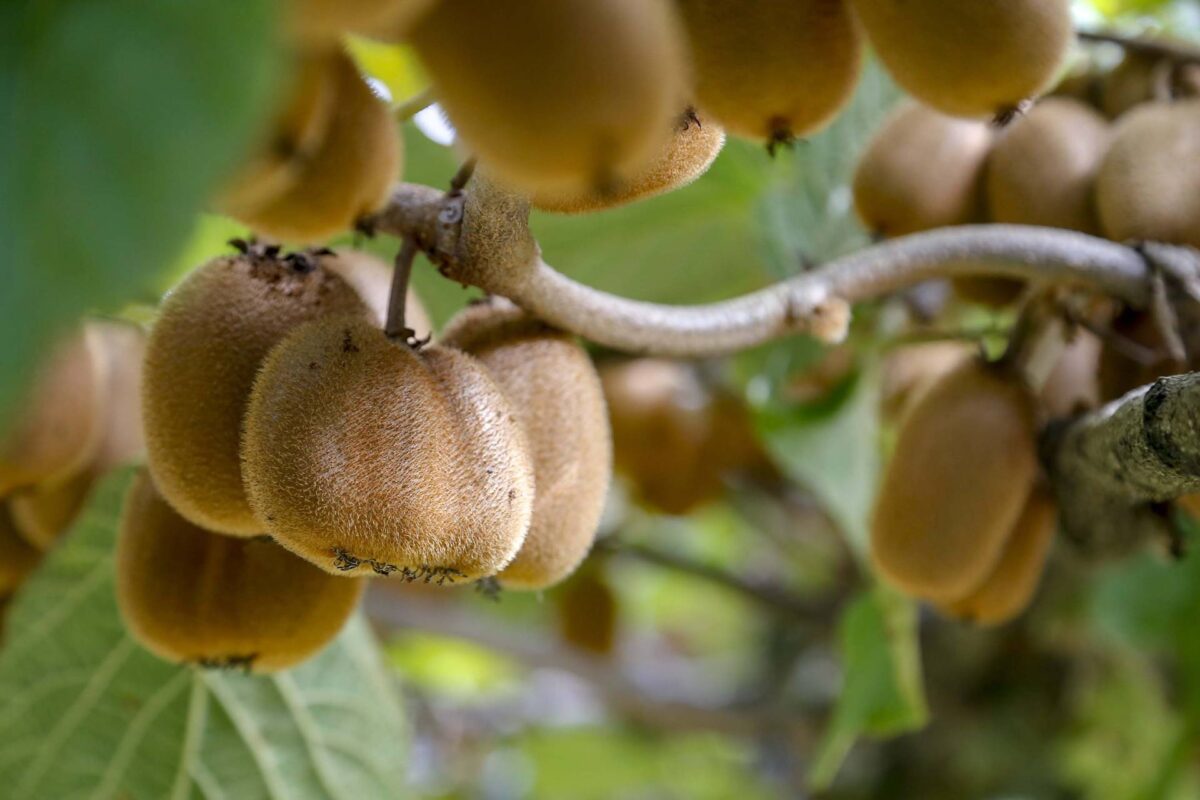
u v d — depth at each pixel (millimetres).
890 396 1052
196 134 540
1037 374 847
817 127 744
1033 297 844
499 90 635
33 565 924
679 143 712
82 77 553
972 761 1289
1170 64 879
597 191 674
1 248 536
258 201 695
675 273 1072
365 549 715
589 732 1789
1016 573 860
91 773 886
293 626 777
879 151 887
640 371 1082
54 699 885
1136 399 798
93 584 885
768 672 1546
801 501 1373
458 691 1777
